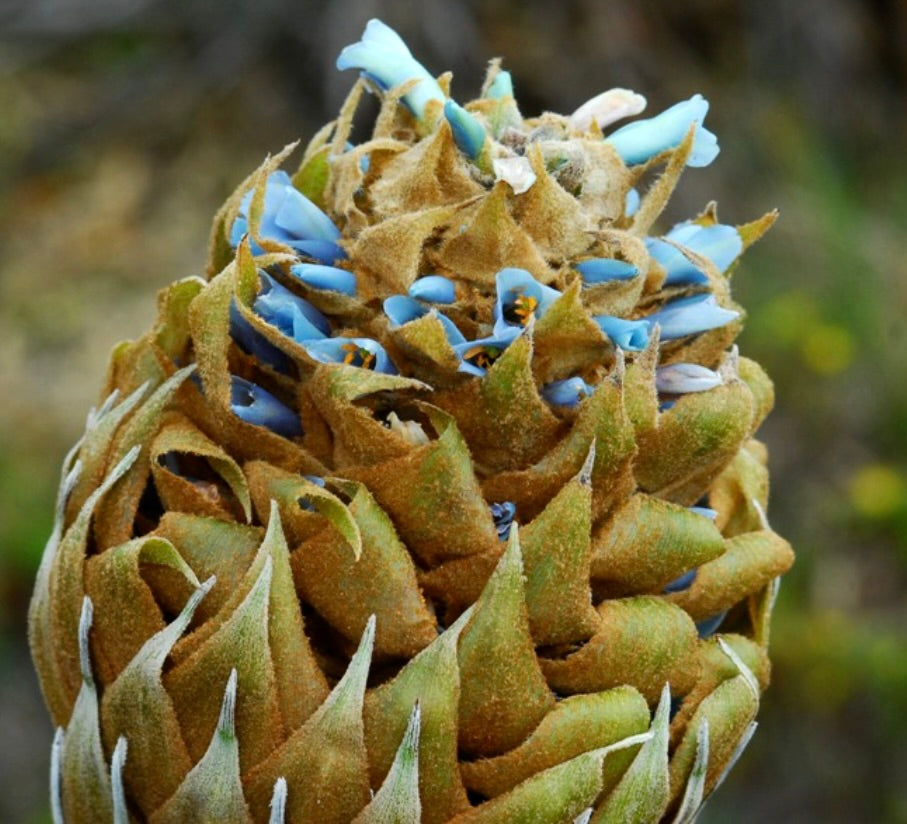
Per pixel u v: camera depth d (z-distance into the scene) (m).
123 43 1.41
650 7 1.39
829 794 0.95
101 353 1.18
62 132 1.37
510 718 0.37
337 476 0.38
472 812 0.37
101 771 0.39
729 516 0.41
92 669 0.39
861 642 0.96
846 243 1.18
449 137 0.38
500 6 1.33
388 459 0.37
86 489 0.39
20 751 0.94
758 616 0.40
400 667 0.38
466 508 0.37
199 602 0.38
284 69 1.38
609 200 0.39
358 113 1.20
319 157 0.40
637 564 0.38
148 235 1.31
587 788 0.37
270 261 0.38
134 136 1.37
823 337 1.10
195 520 0.38
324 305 0.38
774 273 1.17
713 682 0.39
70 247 1.29
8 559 0.97
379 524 0.37
